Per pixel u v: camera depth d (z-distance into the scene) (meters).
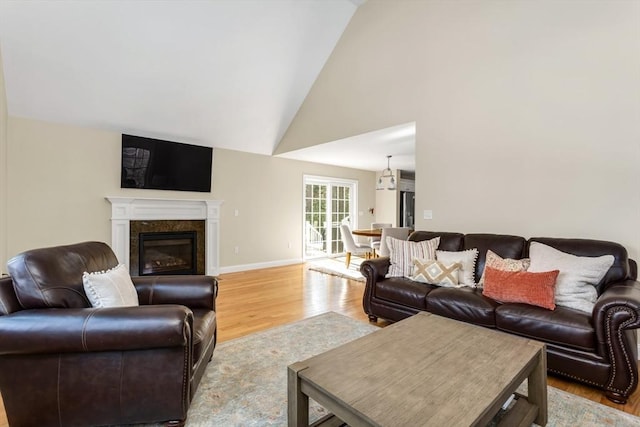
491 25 3.26
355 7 4.45
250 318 3.28
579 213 2.77
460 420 1.06
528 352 1.56
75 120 4.07
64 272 1.74
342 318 3.27
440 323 1.93
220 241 5.51
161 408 1.58
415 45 3.88
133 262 4.56
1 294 1.54
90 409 1.54
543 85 2.95
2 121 3.27
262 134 5.56
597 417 1.72
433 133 3.72
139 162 4.62
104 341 1.47
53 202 4.00
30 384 1.51
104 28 3.31
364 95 4.43
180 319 1.53
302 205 6.73
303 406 1.38
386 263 3.26
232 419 1.70
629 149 2.52
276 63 4.52
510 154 3.15
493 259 2.75
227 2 3.58
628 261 2.37
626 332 1.83
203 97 4.48
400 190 8.38
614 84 2.58
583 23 2.72
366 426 1.09
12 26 3.03
